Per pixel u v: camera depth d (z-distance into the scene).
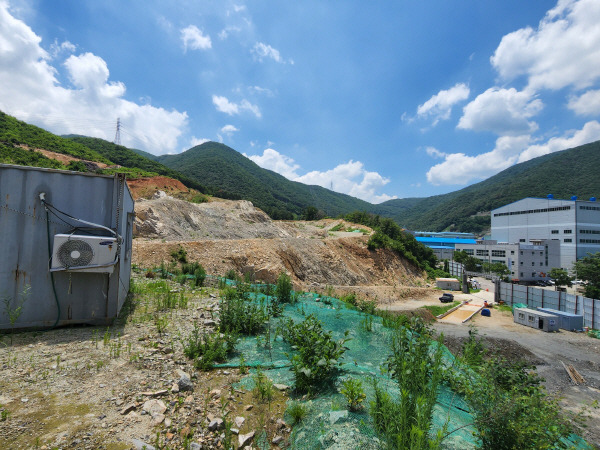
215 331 7.33
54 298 6.67
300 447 3.50
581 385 11.95
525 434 3.28
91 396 4.13
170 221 27.45
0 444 3.06
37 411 3.70
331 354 5.52
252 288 14.18
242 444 3.47
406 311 21.00
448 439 3.71
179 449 3.32
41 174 6.73
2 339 5.89
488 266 58.19
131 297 9.59
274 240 26.89
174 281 12.80
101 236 7.07
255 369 5.57
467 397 4.97
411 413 3.58
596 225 61.00
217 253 20.73
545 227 66.25
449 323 21.16
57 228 6.82
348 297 16.19
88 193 7.09
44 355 5.25
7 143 45.66
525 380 5.73
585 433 7.27
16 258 6.45
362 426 3.79
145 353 5.63
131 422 3.66
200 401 4.36
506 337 18.20
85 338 6.16
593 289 37.69
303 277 25.62
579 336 19.08
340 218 63.94
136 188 47.19
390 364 5.40
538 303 26.41
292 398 4.63
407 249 49.72
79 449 3.12
